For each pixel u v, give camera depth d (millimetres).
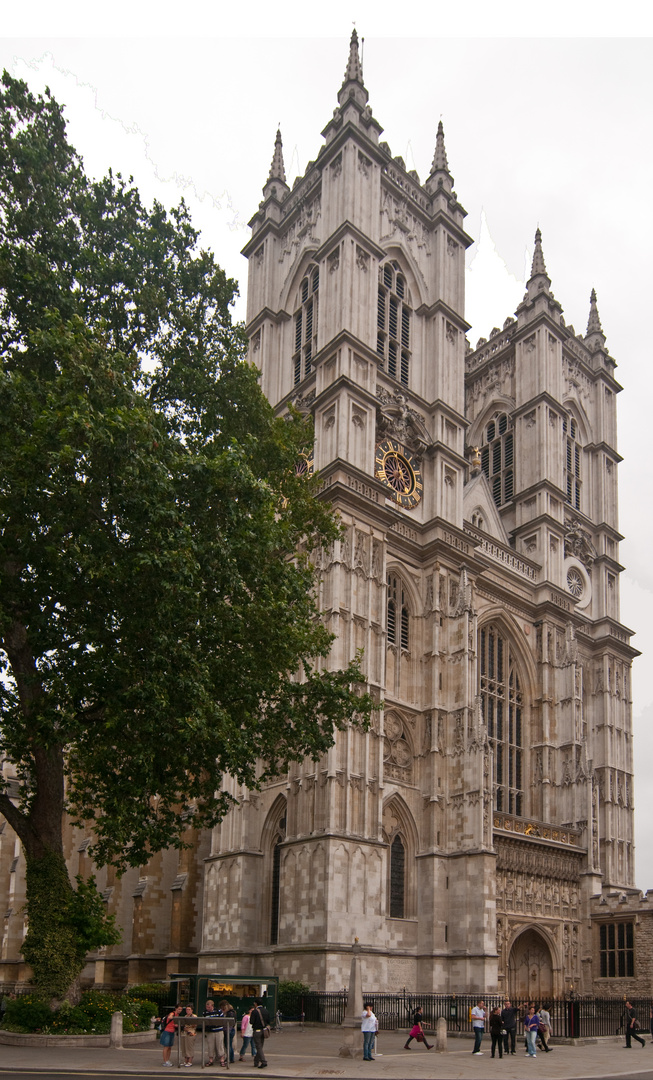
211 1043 27781
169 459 31844
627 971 57969
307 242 72750
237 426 38406
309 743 35906
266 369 72188
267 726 35188
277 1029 41250
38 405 30141
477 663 60125
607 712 73250
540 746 66562
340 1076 26219
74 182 36594
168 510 29594
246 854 54375
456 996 47469
